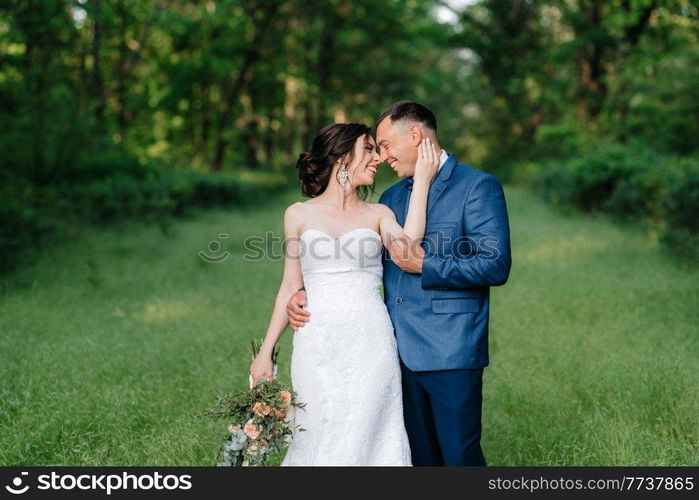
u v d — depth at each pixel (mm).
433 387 3713
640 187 15516
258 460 3504
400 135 3783
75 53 19938
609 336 7082
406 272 3816
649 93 21578
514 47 34719
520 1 34750
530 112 40031
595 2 27156
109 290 9953
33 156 16531
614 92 23750
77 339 7156
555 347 6723
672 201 12359
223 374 6059
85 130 17750
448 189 3775
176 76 28953
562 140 27172
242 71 30891
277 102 35438
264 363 3801
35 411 5254
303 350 3674
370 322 3660
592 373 5820
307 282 3768
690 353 6285
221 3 26188
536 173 28281
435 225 3750
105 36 22219
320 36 35562
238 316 8438
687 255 11133
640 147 20438
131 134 26234
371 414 3609
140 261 12336
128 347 6879
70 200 16062
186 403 5469
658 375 5531
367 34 36781
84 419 5117
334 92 37312
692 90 20688
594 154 20047
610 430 4703
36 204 14820
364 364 3629
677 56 21234
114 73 24281
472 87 42094
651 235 13750
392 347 3717
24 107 16578
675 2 20969
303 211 3760
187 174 22500
